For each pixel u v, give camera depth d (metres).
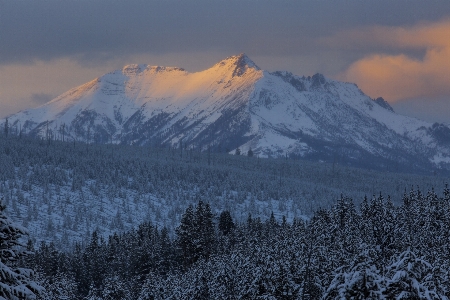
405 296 72.62
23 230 50.94
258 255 154.50
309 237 178.88
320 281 142.62
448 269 105.06
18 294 48.19
